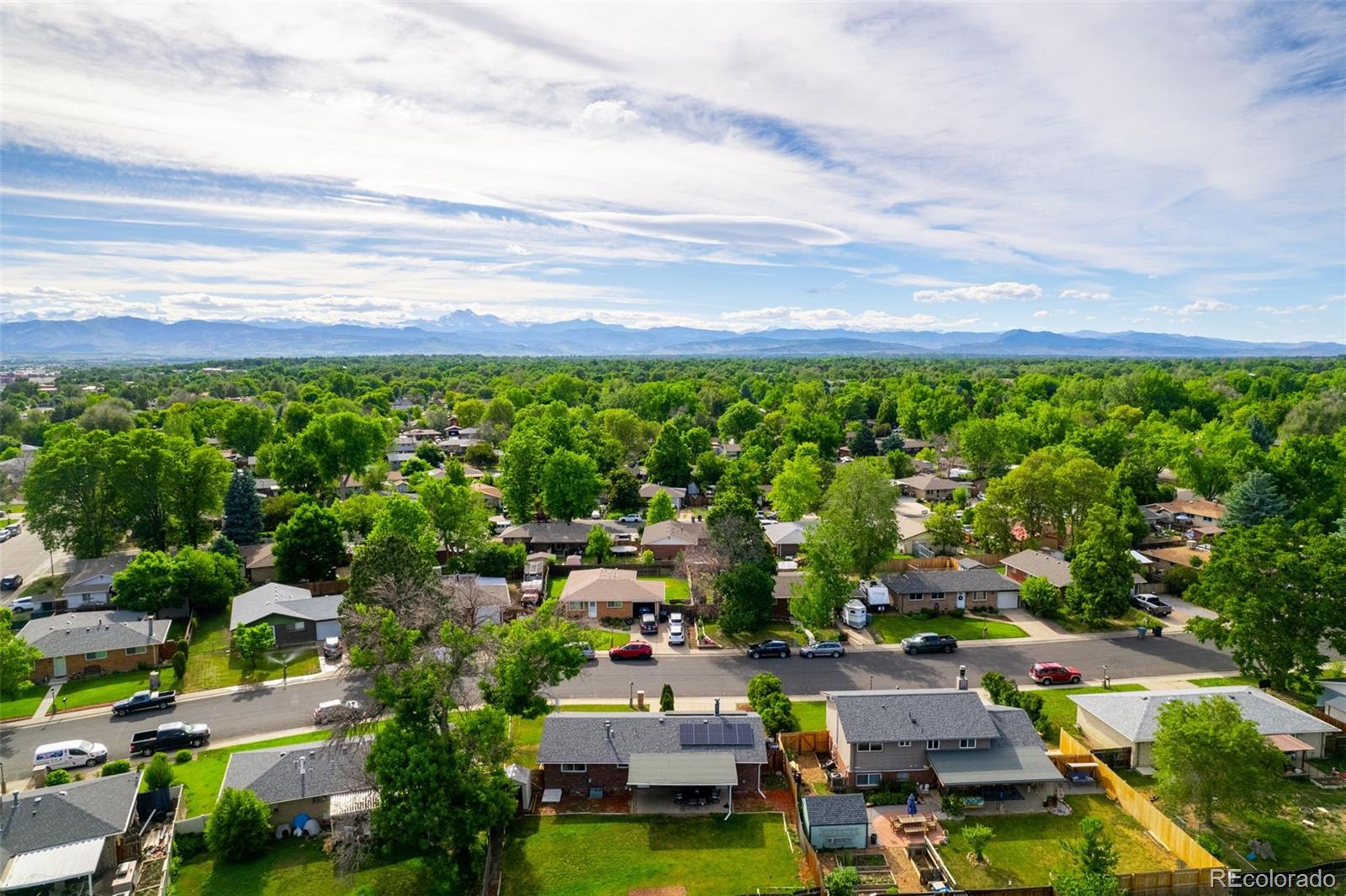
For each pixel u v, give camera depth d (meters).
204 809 42.41
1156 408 178.75
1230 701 46.47
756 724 46.75
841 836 39.56
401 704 38.31
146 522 86.25
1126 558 68.88
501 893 36.78
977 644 66.56
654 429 153.00
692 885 37.16
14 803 38.69
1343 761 47.38
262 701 55.72
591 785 44.88
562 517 99.88
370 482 119.94
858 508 77.50
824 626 70.56
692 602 72.06
